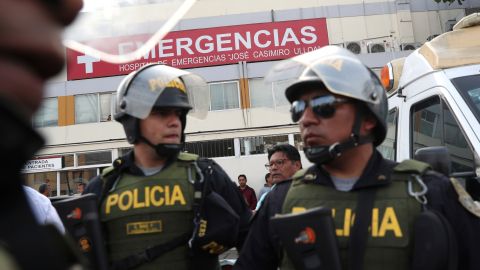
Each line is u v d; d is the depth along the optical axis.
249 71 16.20
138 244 1.92
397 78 3.80
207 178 2.02
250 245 1.74
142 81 2.02
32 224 0.56
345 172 1.56
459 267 1.40
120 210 1.96
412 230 1.37
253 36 16.53
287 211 1.59
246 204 2.28
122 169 2.09
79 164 15.80
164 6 0.75
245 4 17.02
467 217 1.41
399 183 1.46
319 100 1.50
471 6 17.86
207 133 15.46
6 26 0.51
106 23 0.74
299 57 1.63
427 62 3.27
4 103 0.50
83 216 1.75
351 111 1.50
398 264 1.36
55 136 15.88
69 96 16.06
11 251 0.51
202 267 1.96
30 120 0.54
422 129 3.27
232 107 15.94
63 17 0.58
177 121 2.06
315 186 1.58
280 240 1.46
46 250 0.56
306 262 1.34
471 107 2.79
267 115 15.56
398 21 17.16
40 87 0.56
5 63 0.52
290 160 3.27
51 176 15.67
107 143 15.82
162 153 2.01
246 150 15.34
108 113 15.99
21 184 0.55
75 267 0.63
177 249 1.92
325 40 16.77
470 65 3.05
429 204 1.41
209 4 16.88
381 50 16.83
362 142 1.51
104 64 16.08
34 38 0.53
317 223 1.34
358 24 17.14
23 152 0.52
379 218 1.41
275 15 17.00
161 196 1.96
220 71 16.23
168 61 16.30
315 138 1.51
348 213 1.46
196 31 16.50
